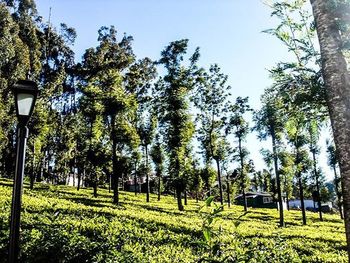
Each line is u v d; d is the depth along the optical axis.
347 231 6.05
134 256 9.98
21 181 6.62
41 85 56.34
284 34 8.30
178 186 40.97
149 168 51.72
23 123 6.81
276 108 9.49
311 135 9.27
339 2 6.70
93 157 42.28
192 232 18.53
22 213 16.06
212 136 52.19
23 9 55.31
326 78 6.62
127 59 58.81
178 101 42.75
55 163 63.03
